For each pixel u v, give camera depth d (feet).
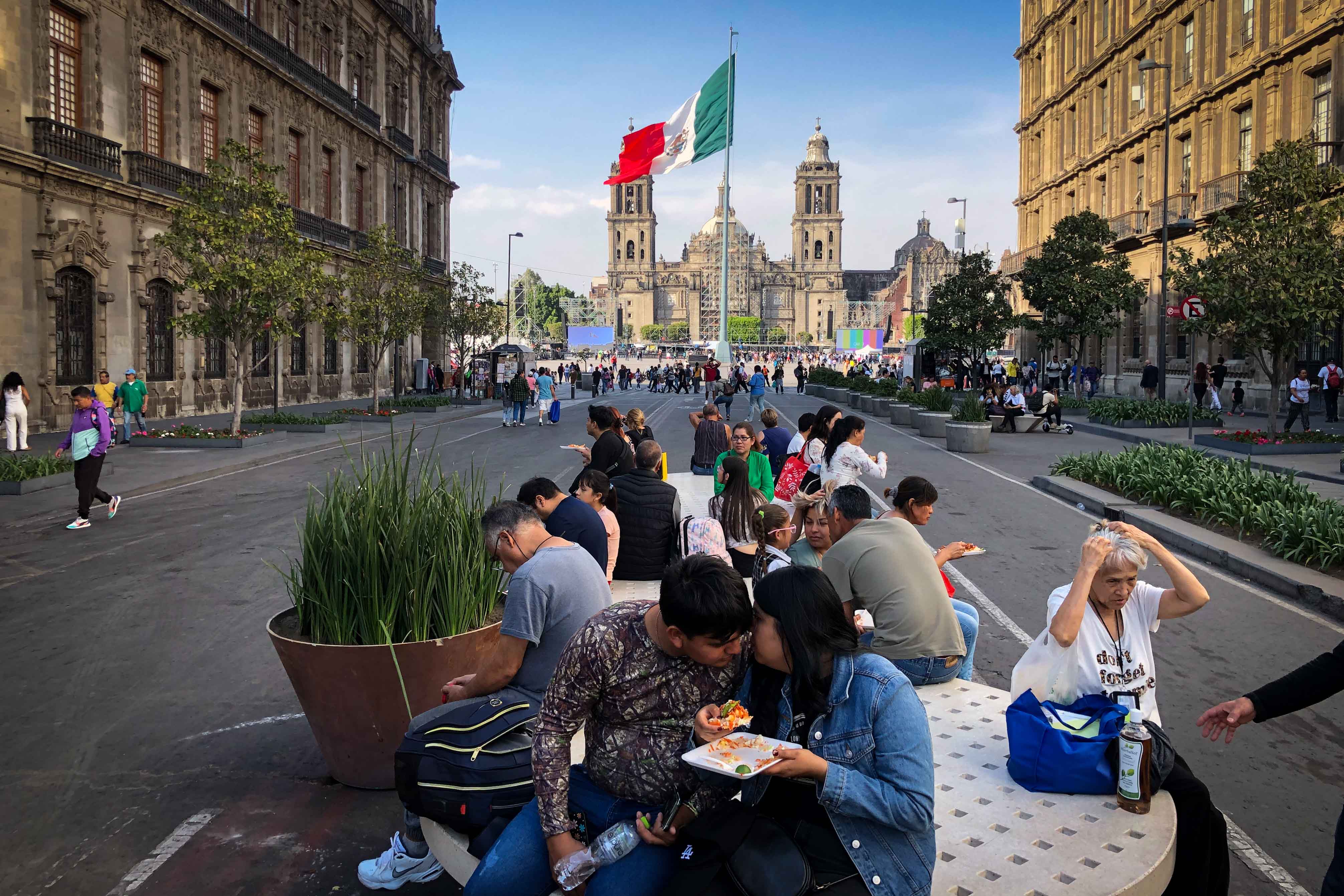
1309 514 32.24
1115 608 13.10
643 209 651.66
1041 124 179.22
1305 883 13.05
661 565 23.99
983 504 47.26
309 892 12.94
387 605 15.08
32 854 13.92
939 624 15.94
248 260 72.90
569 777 10.34
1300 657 23.04
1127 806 11.78
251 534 38.24
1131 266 133.08
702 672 9.72
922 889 8.86
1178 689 20.94
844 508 17.51
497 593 16.93
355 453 68.18
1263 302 63.87
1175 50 120.57
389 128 157.07
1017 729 12.75
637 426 42.39
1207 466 44.37
